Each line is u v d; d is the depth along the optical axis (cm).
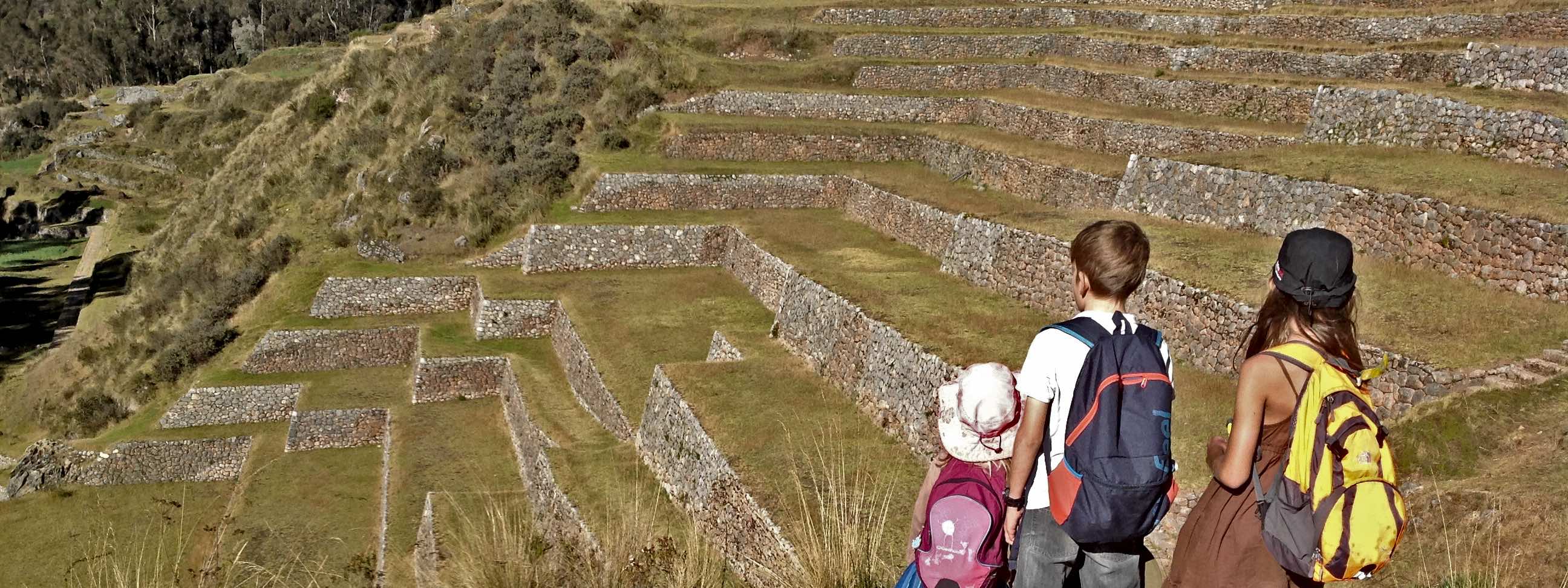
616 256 3941
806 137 4491
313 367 3578
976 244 2820
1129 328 516
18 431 4047
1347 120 3084
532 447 2692
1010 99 4369
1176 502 1498
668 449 2214
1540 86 2908
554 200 4238
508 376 3256
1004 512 543
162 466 3111
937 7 5278
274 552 2464
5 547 2572
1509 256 2014
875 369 2183
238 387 3388
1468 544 1138
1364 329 1791
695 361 2712
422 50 5719
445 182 4559
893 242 3597
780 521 1616
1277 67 3838
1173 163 2909
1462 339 1730
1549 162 2497
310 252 4244
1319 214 2466
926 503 602
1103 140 3759
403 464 2822
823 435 2009
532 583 873
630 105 4694
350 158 5084
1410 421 1522
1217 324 2031
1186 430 1727
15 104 12975
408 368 3619
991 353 1983
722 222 3991
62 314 5862
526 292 3644
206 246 4828
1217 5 4666
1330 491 460
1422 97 2873
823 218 4056
